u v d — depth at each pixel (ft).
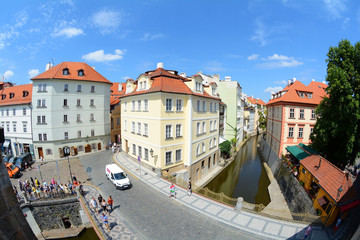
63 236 57.41
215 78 169.99
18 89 120.67
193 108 83.25
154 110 74.95
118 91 170.19
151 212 49.83
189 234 41.29
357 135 67.00
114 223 45.24
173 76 83.71
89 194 61.41
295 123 104.01
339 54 63.41
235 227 43.37
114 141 142.31
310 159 65.26
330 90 63.52
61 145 107.04
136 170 79.97
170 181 68.49
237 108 169.48
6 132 114.52
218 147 114.73
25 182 69.67
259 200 79.56
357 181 52.65
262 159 143.43
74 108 110.22
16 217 13.76
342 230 38.73
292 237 39.83
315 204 50.42
